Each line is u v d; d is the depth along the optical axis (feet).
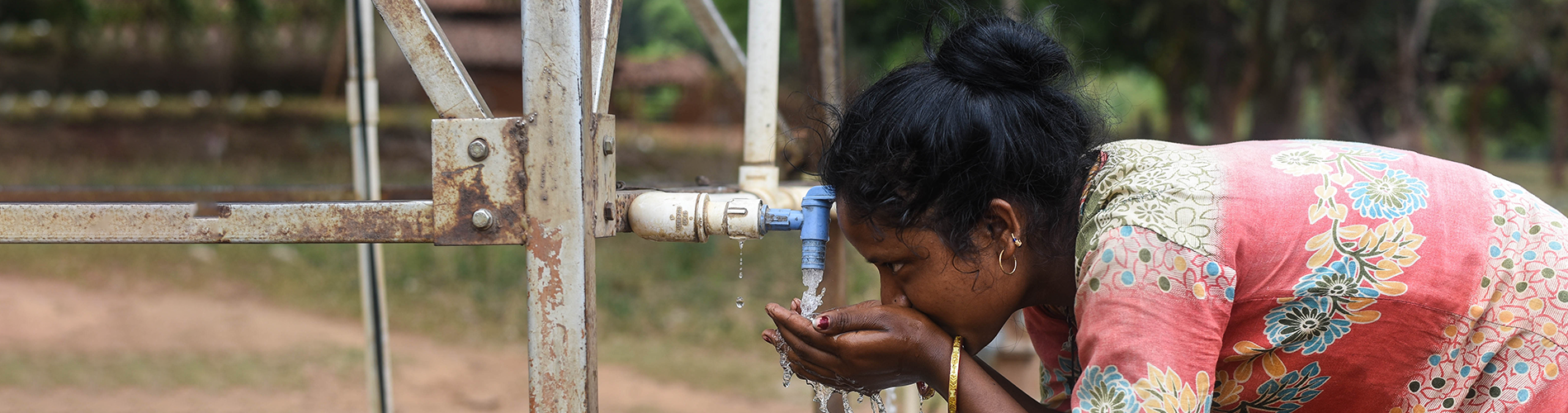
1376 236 3.55
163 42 57.82
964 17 3.85
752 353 20.67
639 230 4.07
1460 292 3.61
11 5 58.49
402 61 53.21
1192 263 3.35
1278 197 3.55
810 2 6.70
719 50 7.47
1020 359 10.60
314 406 16.66
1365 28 45.44
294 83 60.08
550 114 3.41
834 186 3.84
